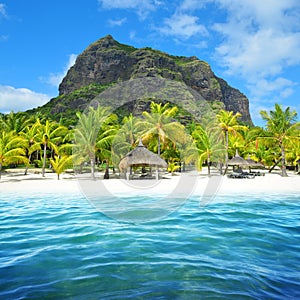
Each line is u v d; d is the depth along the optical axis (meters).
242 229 6.27
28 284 3.48
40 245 5.08
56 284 3.48
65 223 6.85
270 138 33.00
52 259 4.36
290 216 7.84
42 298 3.12
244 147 38.91
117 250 4.79
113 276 3.71
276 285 3.44
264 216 7.82
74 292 3.28
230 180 24.56
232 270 3.92
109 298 3.12
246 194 13.95
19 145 28.75
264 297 3.14
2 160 26.56
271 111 33.12
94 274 3.78
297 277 3.67
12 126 40.50
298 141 32.28
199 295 3.19
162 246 5.02
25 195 13.64
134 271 3.88
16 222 6.99
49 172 38.38
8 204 10.28
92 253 4.64
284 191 15.42
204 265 4.10
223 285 3.44
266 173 39.25
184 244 5.14
